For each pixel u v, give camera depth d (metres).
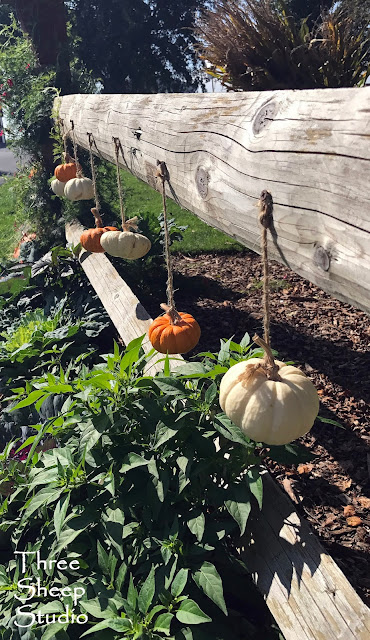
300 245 2.02
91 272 6.07
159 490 2.31
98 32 26.39
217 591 2.12
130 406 2.61
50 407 4.37
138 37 26.88
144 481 2.50
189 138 3.07
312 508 3.19
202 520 2.28
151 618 2.09
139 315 4.56
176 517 2.35
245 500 2.26
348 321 5.62
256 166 2.25
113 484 2.32
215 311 6.15
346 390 4.34
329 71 4.82
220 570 2.63
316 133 1.87
